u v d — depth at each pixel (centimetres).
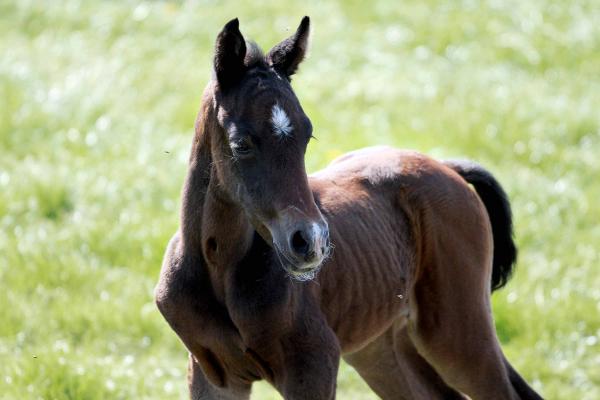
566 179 1478
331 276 709
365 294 734
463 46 1969
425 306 796
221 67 641
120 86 1688
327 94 1728
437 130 1595
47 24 1977
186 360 1041
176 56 1841
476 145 1566
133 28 1969
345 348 743
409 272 781
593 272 1219
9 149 1467
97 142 1485
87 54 1841
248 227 667
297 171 617
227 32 634
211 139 657
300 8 2084
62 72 1747
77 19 1994
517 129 1608
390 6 2117
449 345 794
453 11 2108
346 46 1923
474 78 1827
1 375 923
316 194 738
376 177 782
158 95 1681
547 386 1028
